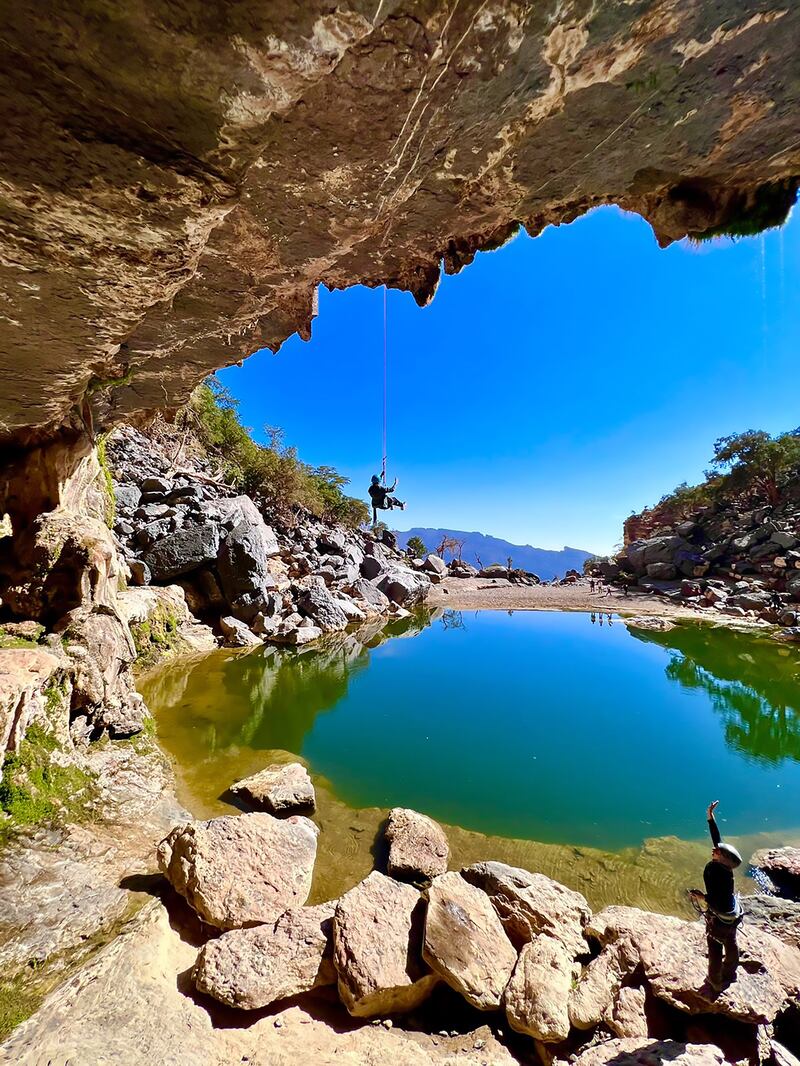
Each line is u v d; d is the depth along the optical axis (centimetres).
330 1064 276
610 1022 303
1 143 153
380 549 2864
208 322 382
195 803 571
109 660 641
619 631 1762
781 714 982
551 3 145
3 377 357
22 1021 274
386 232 311
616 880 482
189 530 1385
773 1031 304
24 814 425
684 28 162
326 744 795
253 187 238
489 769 725
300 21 125
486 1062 287
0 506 641
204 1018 292
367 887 383
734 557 2494
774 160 238
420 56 159
